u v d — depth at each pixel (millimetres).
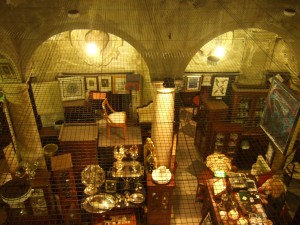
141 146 7578
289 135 4512
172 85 6297
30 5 5492
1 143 6492
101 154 7578
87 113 8312
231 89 8695
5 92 6434
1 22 5559
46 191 6340
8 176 6062
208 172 6797
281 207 6035
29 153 6805
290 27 6230
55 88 7984
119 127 8016
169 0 5570
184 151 9250
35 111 8141
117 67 8125
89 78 8055
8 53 5832
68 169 6293
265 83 8391
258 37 7855
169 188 6438
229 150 8719
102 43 7676
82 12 5656
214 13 5777
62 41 7516
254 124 8758
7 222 5855
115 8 5641
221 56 8266
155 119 6727
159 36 5961
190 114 10750
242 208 5684
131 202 6605
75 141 6902
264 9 5891
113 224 6750
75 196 6621
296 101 4293
